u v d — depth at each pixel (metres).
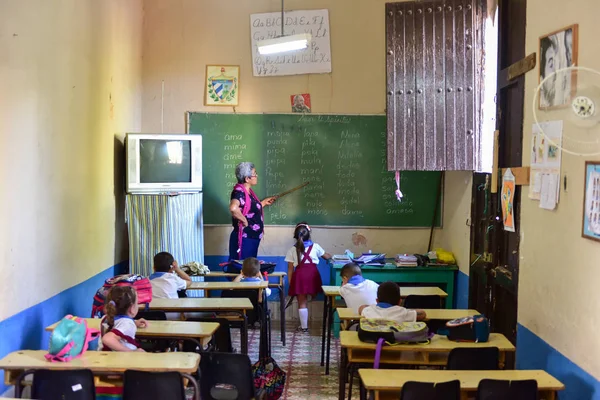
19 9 3.62
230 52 6.48
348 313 3.94
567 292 3.21
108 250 5.44
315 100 6.49
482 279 4.98
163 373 2.68
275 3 6.45
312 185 6.53
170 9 6.47
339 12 6.45
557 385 2.69
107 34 5.32
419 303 4.41
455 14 5.21
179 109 6.48
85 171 4.80
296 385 4.46
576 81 3.14
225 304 4.11
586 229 2.98
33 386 2.73
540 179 3.60
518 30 4.18
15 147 3.56
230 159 6.50
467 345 3.23
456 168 5.24
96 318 3.89
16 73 3.58
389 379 2.73
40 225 3.91
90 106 4.91
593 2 2.98
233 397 2.95
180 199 5.72
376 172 6.52
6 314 3.42
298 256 5.93
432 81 5.25
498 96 4.43
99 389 2.96
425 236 6.53
